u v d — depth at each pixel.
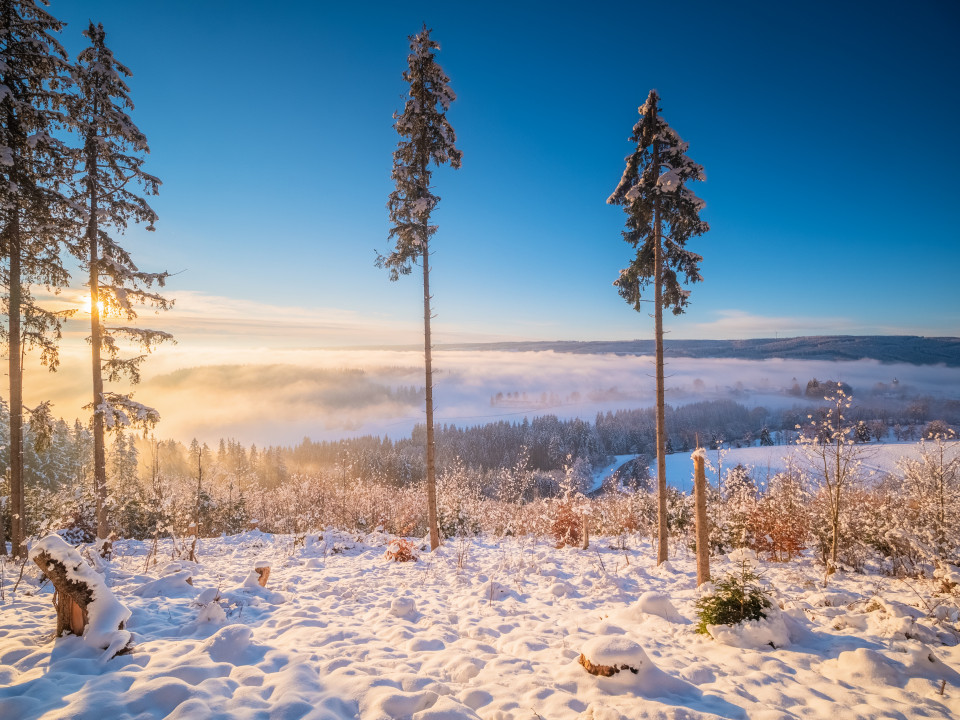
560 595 9.22
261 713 3.75
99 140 12.15
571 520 15.83
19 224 11.10
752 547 12.80
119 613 5.03
